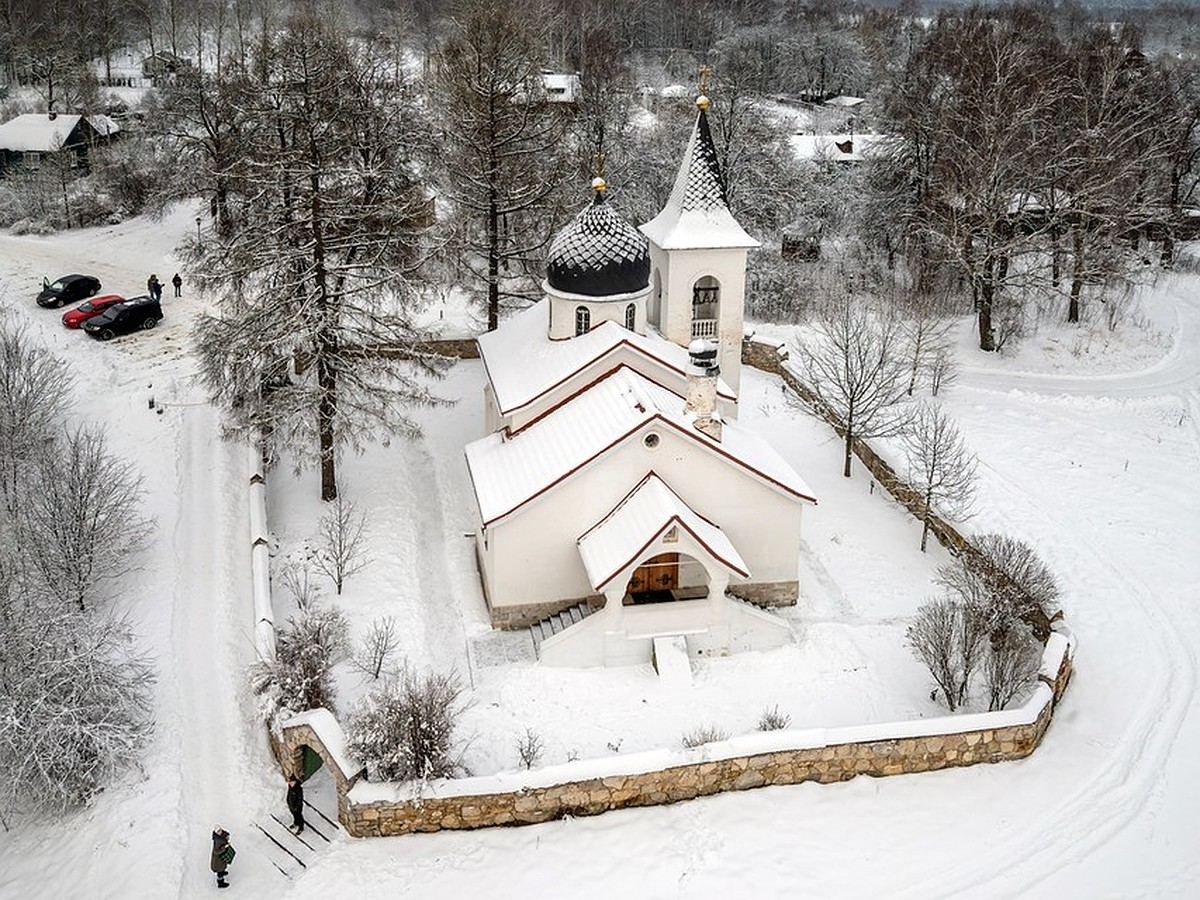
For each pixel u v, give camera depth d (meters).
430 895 24.31
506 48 52.44
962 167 57.16
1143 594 35.09
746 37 115.19
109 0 112.00
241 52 65.44
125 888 24.55
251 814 26.97
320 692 28.22
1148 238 73.31
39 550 32.78
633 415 32.59
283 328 37.16
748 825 26.17
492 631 33.69
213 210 59.53
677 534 30.66
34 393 40.00
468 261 54.00
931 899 24.09
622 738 29.09
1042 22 110.12
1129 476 42.69
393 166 49.72
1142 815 26.41
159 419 44.94
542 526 32.84
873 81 114.38
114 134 85.94
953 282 64.19
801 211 72.75
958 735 27.70
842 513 40.47
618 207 65.75
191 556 36.88
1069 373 53.81
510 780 25.97
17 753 26.88
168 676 31.16
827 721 29.72
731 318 41.78
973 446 44.94
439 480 42.50
